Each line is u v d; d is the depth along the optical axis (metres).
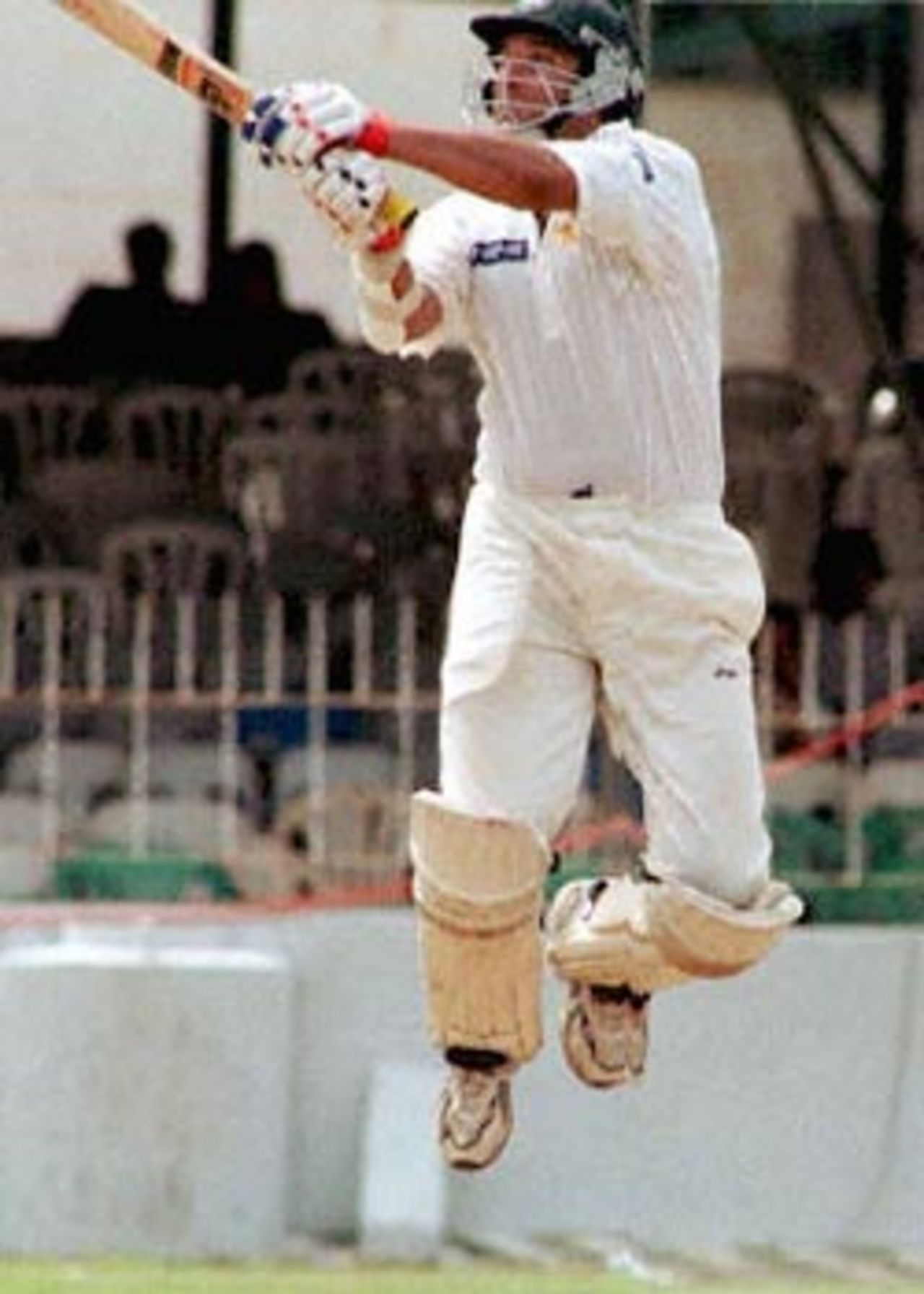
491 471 27.73
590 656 27.81
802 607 49.66
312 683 45.34
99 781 46.12
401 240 27.02
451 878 27.55
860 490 50.88
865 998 43.44
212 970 41.47
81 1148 41.28
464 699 27.73
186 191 53.34
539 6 27.55
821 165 52.75
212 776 45.88
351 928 43.06
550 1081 42.97
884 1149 43.47
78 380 52.00
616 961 27.94
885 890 45.19
